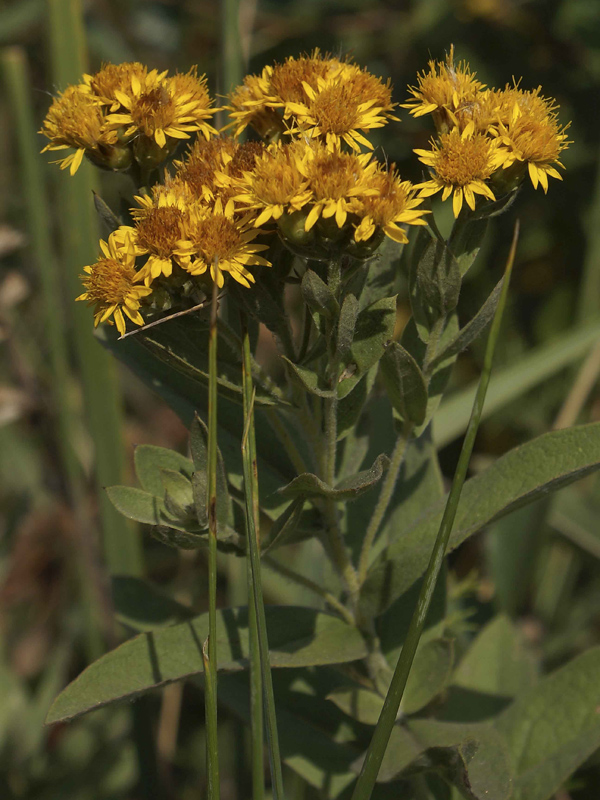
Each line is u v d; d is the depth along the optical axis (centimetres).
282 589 69
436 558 49
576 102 95
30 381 77
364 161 51
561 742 56
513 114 51
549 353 68
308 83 52
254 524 49
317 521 53
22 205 91
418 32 96
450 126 52
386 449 57
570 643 71
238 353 52
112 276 51
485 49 96
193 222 50
